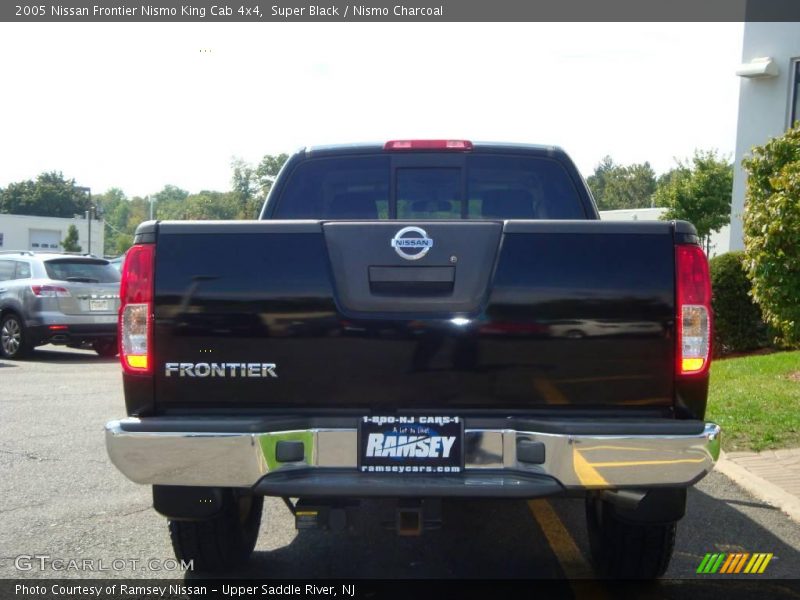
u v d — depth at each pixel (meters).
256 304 3.36
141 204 131.50
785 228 8.11
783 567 4.24
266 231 3.38
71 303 13.34
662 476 3.15
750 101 14.28
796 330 8.44
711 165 31.27
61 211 101.38
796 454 6.31
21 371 12.06
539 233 3.34
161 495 3.49
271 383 3.36
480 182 4.95
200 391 3.38
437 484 3.17
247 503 4.21
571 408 3.32
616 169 89.62
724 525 4.89
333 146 4.92
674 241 3.32
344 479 3.21
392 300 3.35
